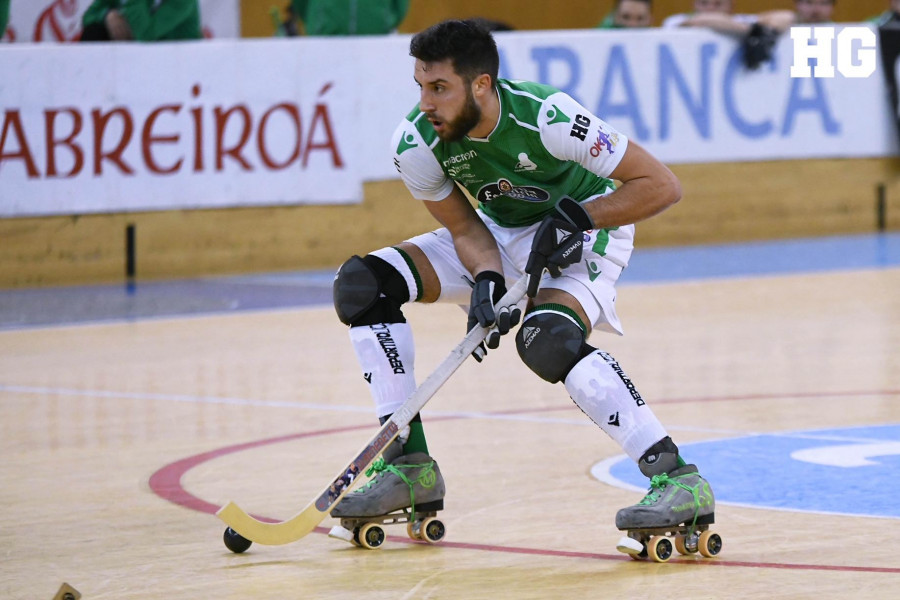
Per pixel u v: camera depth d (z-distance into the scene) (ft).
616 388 37.83
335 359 81.10
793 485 46.55
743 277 119.75
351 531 39.45
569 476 49.16
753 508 43.19
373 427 59.82
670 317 96.27
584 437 56.80
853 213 153.48
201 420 62.18
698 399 65.16
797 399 64.85
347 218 129.08
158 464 52.65
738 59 143.54
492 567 36.55
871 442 54.13
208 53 121.08
